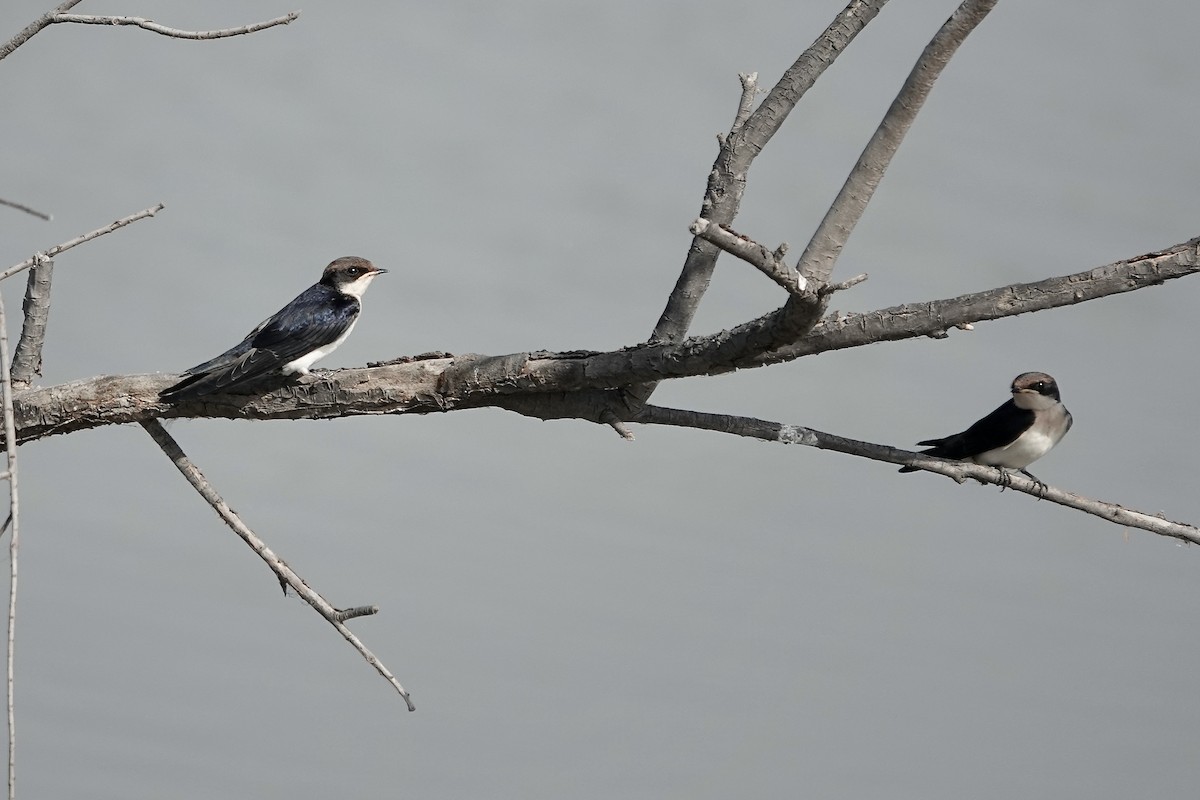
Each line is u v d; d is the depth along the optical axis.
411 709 9.20
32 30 9.04
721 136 10.14
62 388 10.09
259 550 9.51
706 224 7.53
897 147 8.20
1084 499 10.38
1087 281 8.74
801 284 7.79
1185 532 10.34
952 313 8.94
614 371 9.55
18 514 7.27
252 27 9.15
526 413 10.27
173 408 10.15
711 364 9.19
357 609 9.25
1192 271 8.57
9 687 7.14
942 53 7.91
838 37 9.88
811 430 10.45
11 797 7.09
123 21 9.09
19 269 8.51
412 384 10.08
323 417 10.31
